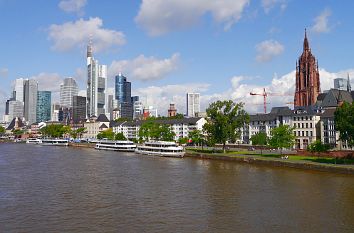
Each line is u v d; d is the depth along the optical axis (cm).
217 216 5488
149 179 8969
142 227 4966
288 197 6744
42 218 5403
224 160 13912
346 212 5681
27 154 17662
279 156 13312
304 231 4800
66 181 8681
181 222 5191
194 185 8050
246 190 7425
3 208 5975
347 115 11025
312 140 18375
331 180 8588
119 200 6562
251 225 5044
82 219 5344
